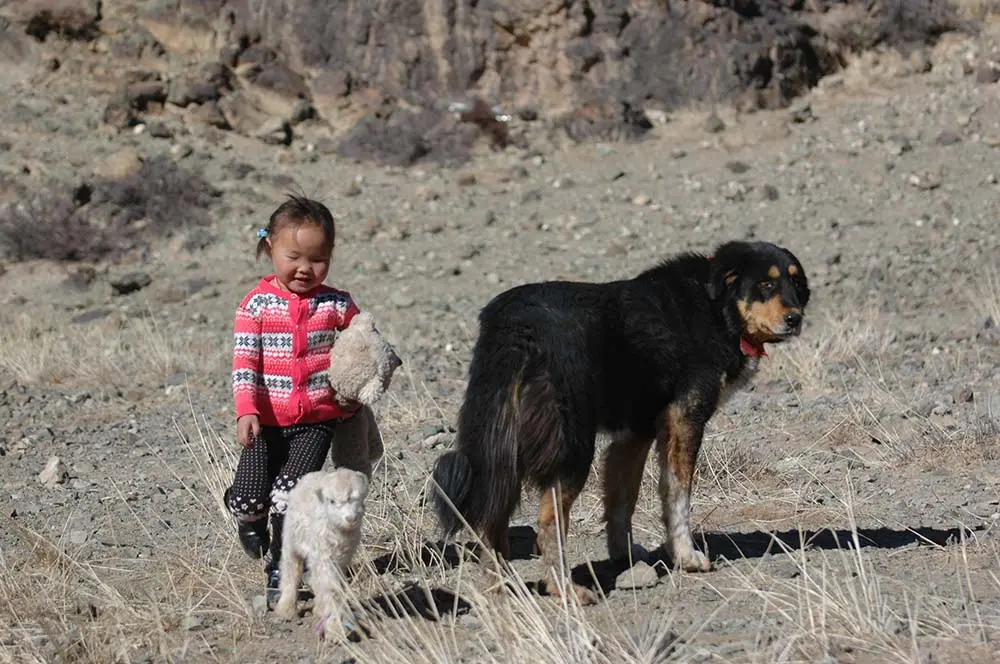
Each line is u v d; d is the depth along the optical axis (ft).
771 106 70.49
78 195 60.90
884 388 34.65
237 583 21.01
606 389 20.47
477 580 20.30
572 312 19.89
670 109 70.03
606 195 62.39
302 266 18.99
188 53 69.92
